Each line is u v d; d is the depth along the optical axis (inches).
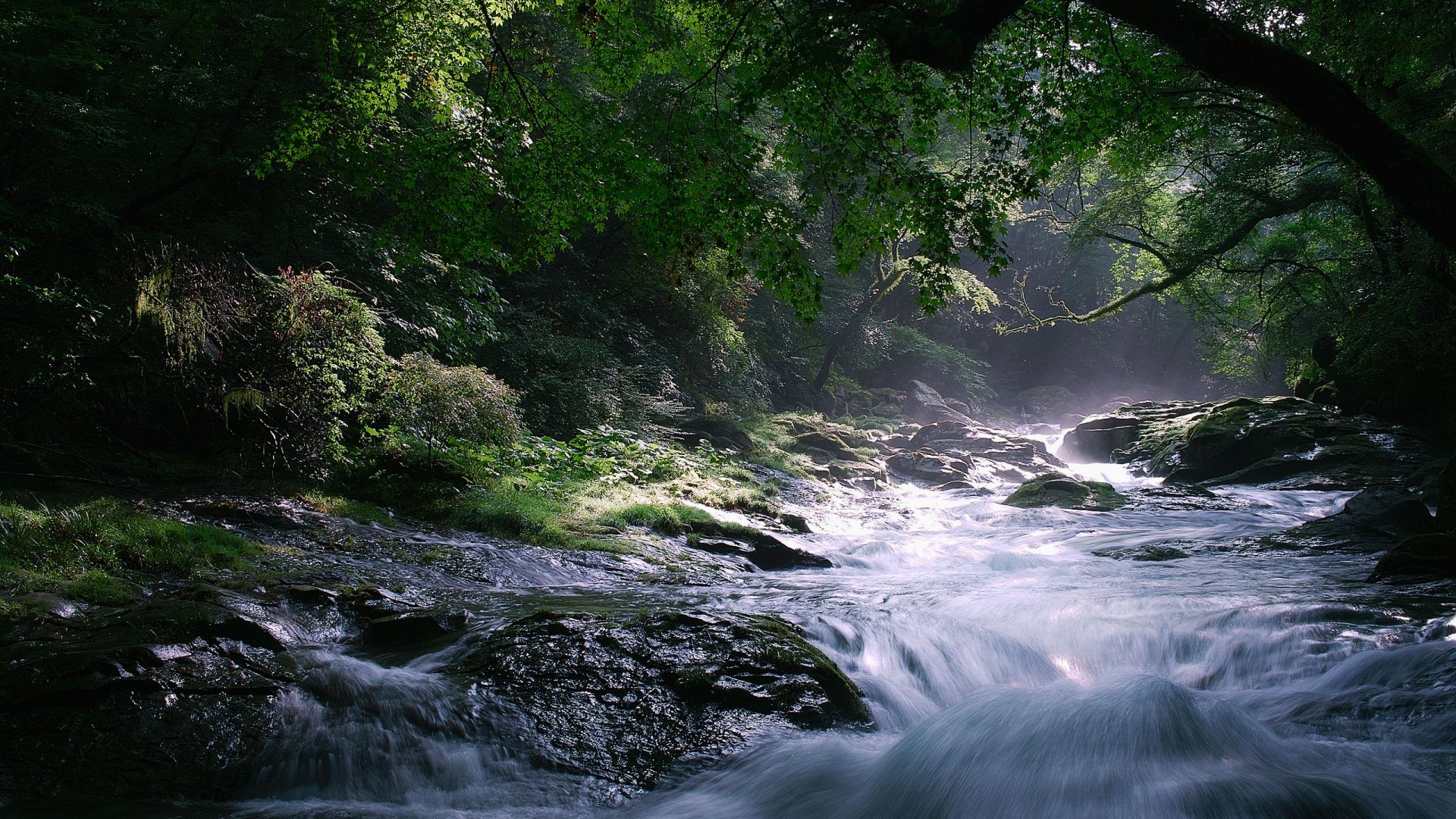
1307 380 1013.2
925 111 254.4
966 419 1405.0
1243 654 243.3
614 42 285.3
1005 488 859.4
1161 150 595.5
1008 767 174.2
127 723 181.9
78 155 410.3
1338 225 838.5
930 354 1611.7
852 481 808.9
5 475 325.7
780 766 182.7
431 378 461.1
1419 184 216.4
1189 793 160.2
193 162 477.7
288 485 403.9
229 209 516.7
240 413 407.8
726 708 203.0
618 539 424.2
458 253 297.4
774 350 1220.5
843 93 241.6
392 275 522.3
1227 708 194.9
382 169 303.9
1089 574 395.9
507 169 290.2
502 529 409.7
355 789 179.0
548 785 180.4
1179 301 979.3
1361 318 749.3
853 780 177.6
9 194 372.5
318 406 432.1
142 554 278.1
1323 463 759.1
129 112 450.3
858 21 216.8
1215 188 809.5
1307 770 170.9
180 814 163.2
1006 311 2015.3
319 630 248.8
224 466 407.2
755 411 1002.1
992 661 247.6
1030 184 256.8
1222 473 835.4
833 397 1321.4
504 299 708.0
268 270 496.4
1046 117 271.6
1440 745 180.5
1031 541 540.4
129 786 168.1
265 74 469.4
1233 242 834.8
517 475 496.4
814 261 1251.8
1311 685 221.6
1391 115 495.2
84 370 370.3
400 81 337.4
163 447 413.7
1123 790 164.4
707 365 960.3
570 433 645.9
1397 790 159.5
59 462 351.3
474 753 188.7
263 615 243.0
